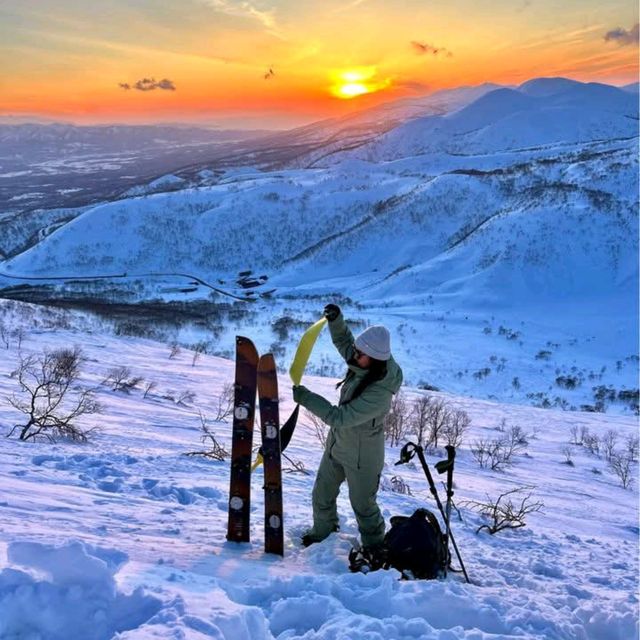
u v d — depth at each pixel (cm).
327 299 11338
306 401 378
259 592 284
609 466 1617
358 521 410
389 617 279
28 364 1416
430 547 372
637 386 5906
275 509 376
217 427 1186
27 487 429
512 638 265
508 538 604
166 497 507
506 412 2539
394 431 1517
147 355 2452
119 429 934
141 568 271
